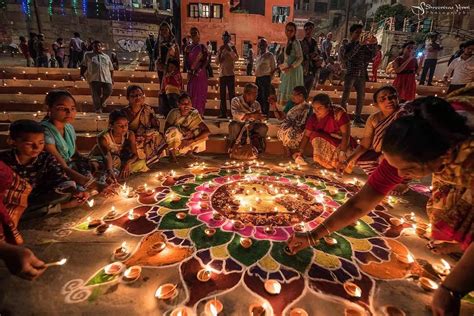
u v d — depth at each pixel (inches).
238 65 627.8
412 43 291.4
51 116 138.2
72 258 100.6
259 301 84.0
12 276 90.3
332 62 434.9
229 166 203.9
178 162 209.3
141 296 84.6
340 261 103.3
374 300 86.1
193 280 91.7
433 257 107.7
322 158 202.2
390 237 120.5
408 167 59.2
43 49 516.1
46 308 79.1
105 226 120.0
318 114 194.9
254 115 217.8
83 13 1005.8
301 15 1574.8
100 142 164.9
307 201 150.0
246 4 1035.3
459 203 91.1
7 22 908.0
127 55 1050.7
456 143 57.8
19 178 107.8
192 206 141.5
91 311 78.6
